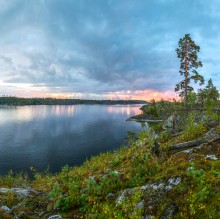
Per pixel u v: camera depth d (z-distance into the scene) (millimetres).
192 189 7215
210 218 6125
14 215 7867
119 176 10883
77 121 135625
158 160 12430
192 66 36438
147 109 135000
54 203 8773
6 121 132250
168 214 6660
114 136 80312
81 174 15234
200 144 13008
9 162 48812
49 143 69062
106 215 7176
